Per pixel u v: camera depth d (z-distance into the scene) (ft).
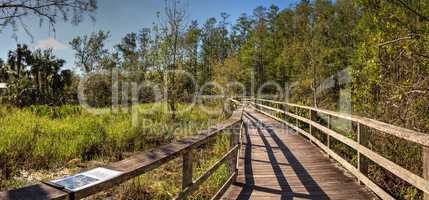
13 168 24.21
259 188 15.70
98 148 32.32
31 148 28.78
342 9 94.32
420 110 16.60
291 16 136.15
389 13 17.07
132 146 34.12
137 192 18.13
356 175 15.99
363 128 15.28
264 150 25.94
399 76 18.34
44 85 110.32
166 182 20.98
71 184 5.56
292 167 20.04
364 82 21.11
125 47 158.30
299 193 14.85
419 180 9.53
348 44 87.20
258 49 148.97
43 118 48.16
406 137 10.23
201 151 27.76
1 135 30.86
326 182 16.57
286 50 89.97
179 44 57.41
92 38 130.82
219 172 19.06
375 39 18.94
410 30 16.25
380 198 13.79
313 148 26.61
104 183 5.86
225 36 191.31
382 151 17.80
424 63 16.65
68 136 35.73
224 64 117.80
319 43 74.38
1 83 108.37
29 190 5.12
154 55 58.80
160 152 8.98
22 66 111.04
